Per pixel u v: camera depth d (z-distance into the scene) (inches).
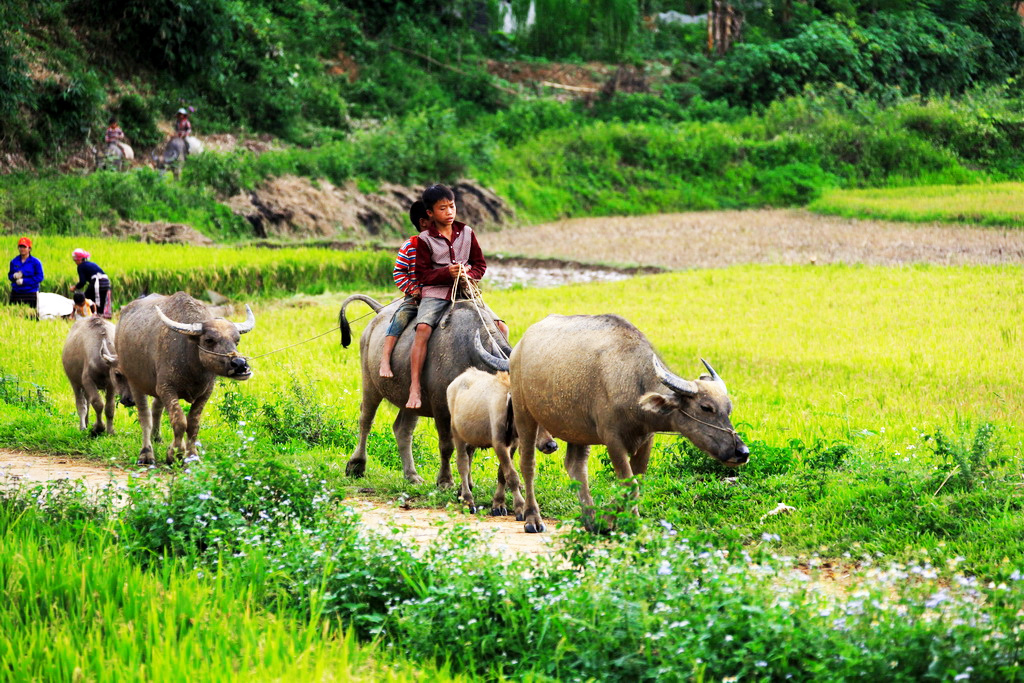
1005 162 5482.3
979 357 1863.9
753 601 605.0
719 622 589.9
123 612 655.1
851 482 981.2
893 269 3093.0
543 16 6993.1
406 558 729.0
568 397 914.7
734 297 2687.0
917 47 6899.6
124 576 698.2
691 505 978.7
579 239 4298.7
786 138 5605.3
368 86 5821.9
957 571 768.3
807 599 668.7
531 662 615.5
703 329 2219.5
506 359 1070.4
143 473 1163.3
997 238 3789.4
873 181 5388.8
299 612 685.9
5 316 2250.2
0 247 2940.5
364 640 675.4
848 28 6978.4
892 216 4431.6
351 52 6176.2
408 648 644.7
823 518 913.5
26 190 3683.6
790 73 6584.6
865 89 6658.5
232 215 3998.5
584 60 7042.3
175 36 4953.3
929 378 1697.8
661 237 4286.4
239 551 789.2
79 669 561.6
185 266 2893.7
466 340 1104.2
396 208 4522.6
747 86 6565.0
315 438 1389.0
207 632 615.8
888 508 901.8
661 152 5585.6
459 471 1051.9
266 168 4355.3
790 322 2292.1
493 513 1015.0
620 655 597.3
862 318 2324.1
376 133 5049.2
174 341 1217.4
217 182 4126.5
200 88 5132.9
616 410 885.2
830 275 3014.3
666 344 2031.3
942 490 925.8
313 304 2773.1
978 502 883.4
